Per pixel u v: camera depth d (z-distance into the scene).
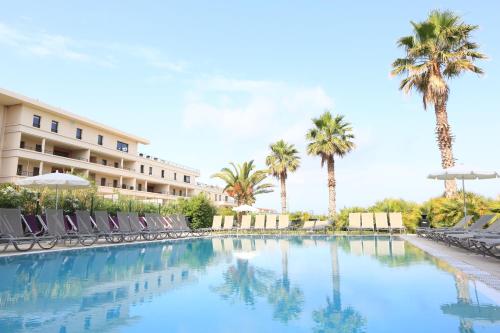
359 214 20.33
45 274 6.67
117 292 5.17
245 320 3.86
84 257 9.38
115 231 13.66
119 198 20.59
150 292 5.18
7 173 32.06
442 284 5.61
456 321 3.74
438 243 13.05
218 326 3.65
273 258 9.34
